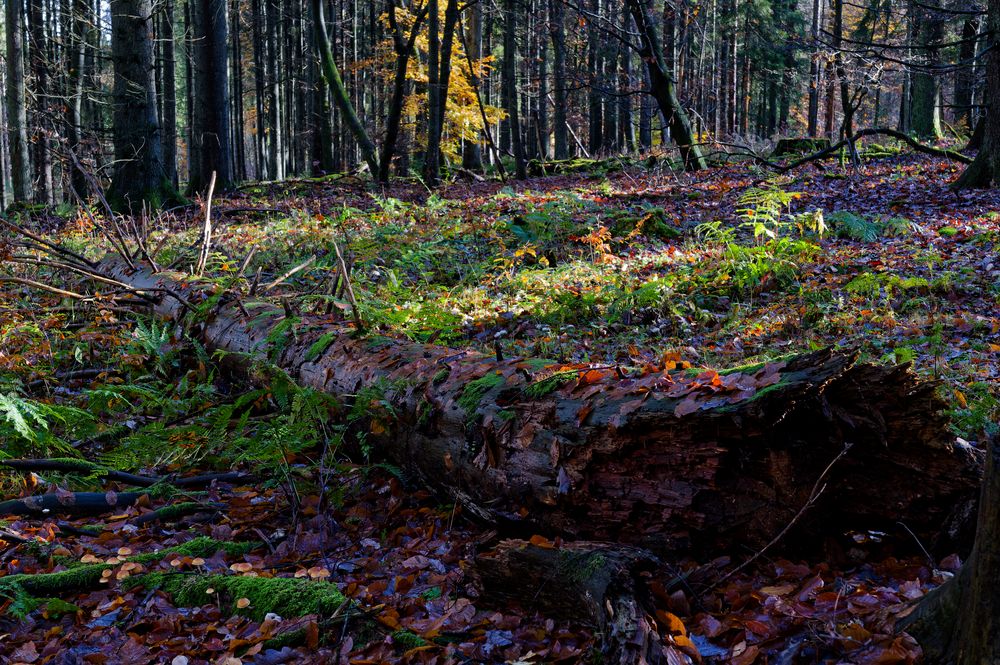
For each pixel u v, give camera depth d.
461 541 3.38
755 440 2.72
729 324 6.52
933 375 4.63
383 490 3.96
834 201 11.72
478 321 7.09
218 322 5.94
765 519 2.79
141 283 7.41
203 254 7.54
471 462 3.37
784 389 2.57
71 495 4.04
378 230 10.64
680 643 2.35
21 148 18.98
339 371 4.38
